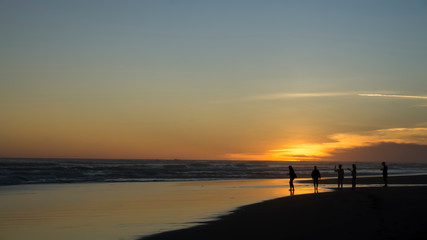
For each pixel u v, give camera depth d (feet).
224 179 141.18
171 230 37.19
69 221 43.60
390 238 29.22
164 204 59.72
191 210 52.11
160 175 158.92
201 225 39.52
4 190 85.40
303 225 36.50
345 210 45.21
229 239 31.58
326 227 34.73
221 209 53.06
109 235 35.55
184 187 97.40
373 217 39.04
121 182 117.60
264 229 35.45
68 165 223.30
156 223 41.63
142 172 170.09
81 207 56.29
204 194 77.41
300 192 81.46
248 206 53.88
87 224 41.52
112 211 51.85
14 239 34.47
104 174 152.97
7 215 48.42
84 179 129.08
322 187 95.30
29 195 74.49
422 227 33.01
